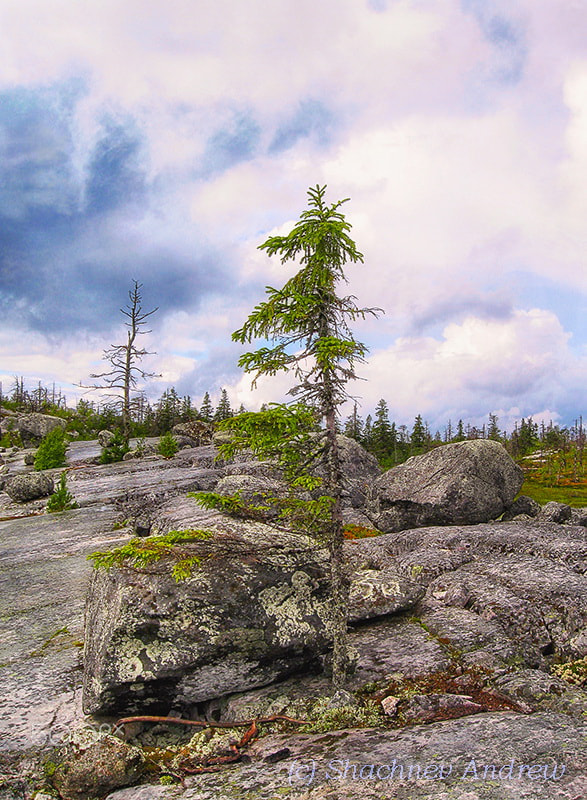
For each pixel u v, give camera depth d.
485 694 7.45
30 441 58.53
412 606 11.07
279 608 7.93
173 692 7.48
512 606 10.30
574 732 5.91
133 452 40.97
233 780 5.69
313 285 8.06
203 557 7.77
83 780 5.77
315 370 7.79
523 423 104.56
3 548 17.78
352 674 8.23
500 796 4.75
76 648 9.84
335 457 7.86
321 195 7.95
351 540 18.23
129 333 48.22
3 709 7.75
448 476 20.55
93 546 17.36
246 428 7.54
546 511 20.77
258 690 7.89
